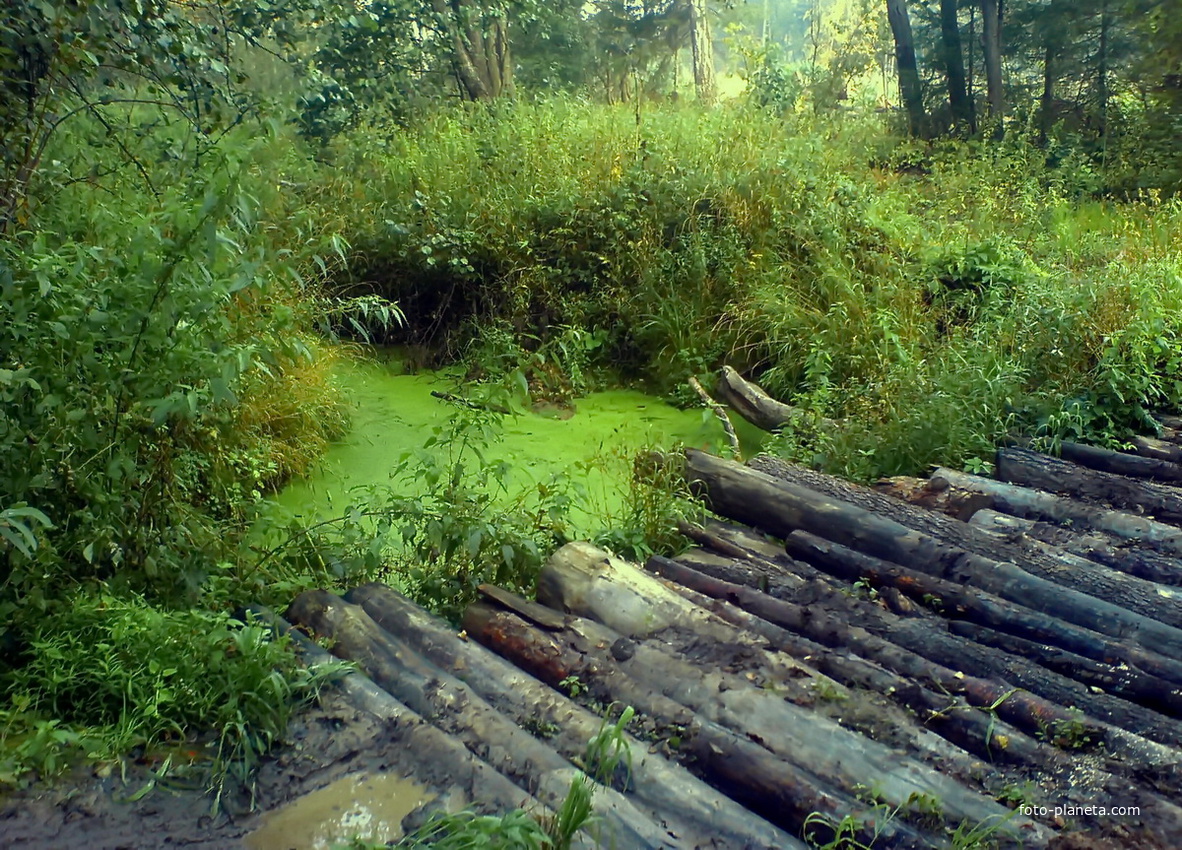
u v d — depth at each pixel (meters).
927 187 11.68
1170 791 2.90
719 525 5.18
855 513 4.80
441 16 10.30
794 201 9.20
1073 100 17.70
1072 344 6.77
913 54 17.09
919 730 3.18
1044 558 4.49
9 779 2.86
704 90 17.84
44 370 3.79
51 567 3.73
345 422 7.51
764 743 3.14
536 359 8.66
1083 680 3.56
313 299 7.71
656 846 2.66
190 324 4.00
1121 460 5.82
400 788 2.93
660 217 9.29
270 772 3.01
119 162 6.92
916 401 6.41
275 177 8.89
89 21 5.71
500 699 3.44
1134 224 10.44
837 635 3.81
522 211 9.36
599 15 18.31
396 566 4.90
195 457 5.01
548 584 4.16
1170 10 13.98
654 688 3.47
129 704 3.23
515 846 2.41
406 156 10.21
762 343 8.20
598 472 6.69
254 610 3.93
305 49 11.17
